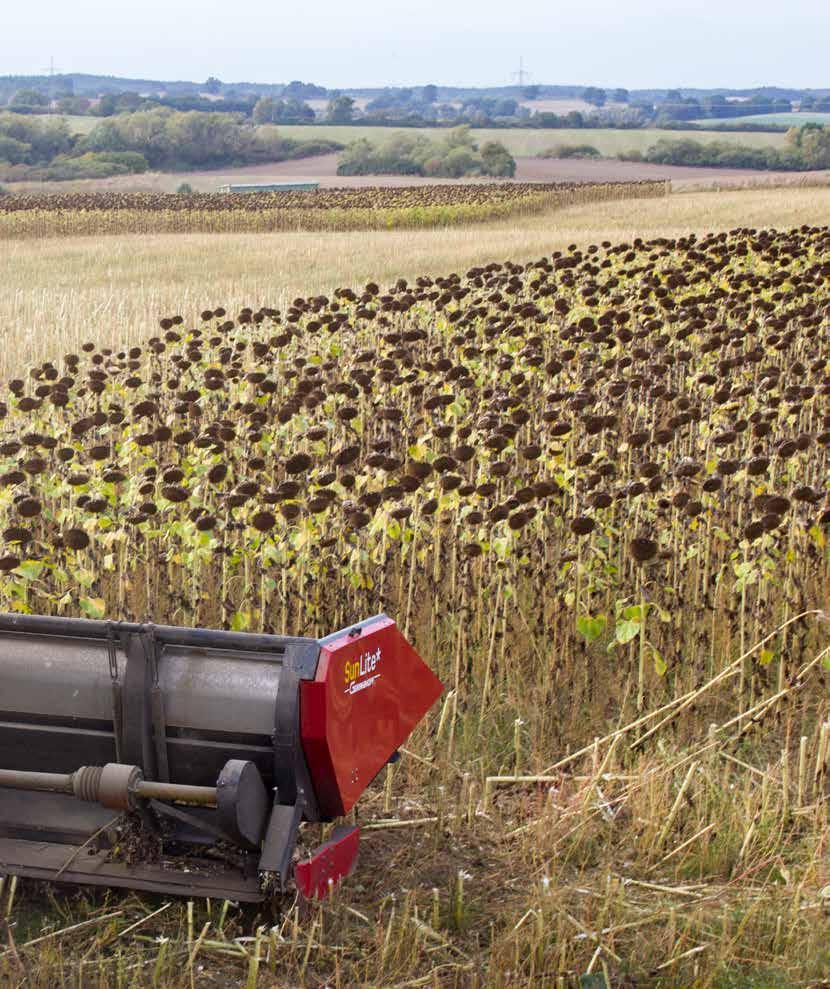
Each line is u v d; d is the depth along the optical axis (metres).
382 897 5.64
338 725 5.19
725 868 5.93
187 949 5.10
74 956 5.10
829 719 7.04
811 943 5.21
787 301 14.46
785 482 9.10
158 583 7.91
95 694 5.39
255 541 7.46
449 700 7.04
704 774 6.57
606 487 8.23
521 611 7.95
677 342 13.10
